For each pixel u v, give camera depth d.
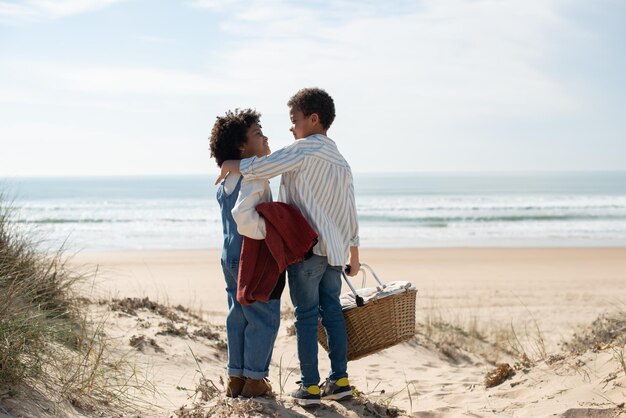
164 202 57.69
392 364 6.50
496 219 37.03
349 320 3.91
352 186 3.88
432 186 102.62
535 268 17.97
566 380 4.66
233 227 3.72
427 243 26.55
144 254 22.08
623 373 4.36
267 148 3.88
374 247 24.88
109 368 4.35
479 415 4.25
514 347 7.55
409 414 4.29
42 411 3.42
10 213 5.94
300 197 3.69
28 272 5.36
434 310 10.30
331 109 3.86
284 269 3.52
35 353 3.90
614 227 32.38
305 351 3.76
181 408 3.69
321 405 3.79
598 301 11.52
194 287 13.45
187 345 5.79
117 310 6.45
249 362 3.71
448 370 6.42
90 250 23.62
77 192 85.75
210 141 3.86
